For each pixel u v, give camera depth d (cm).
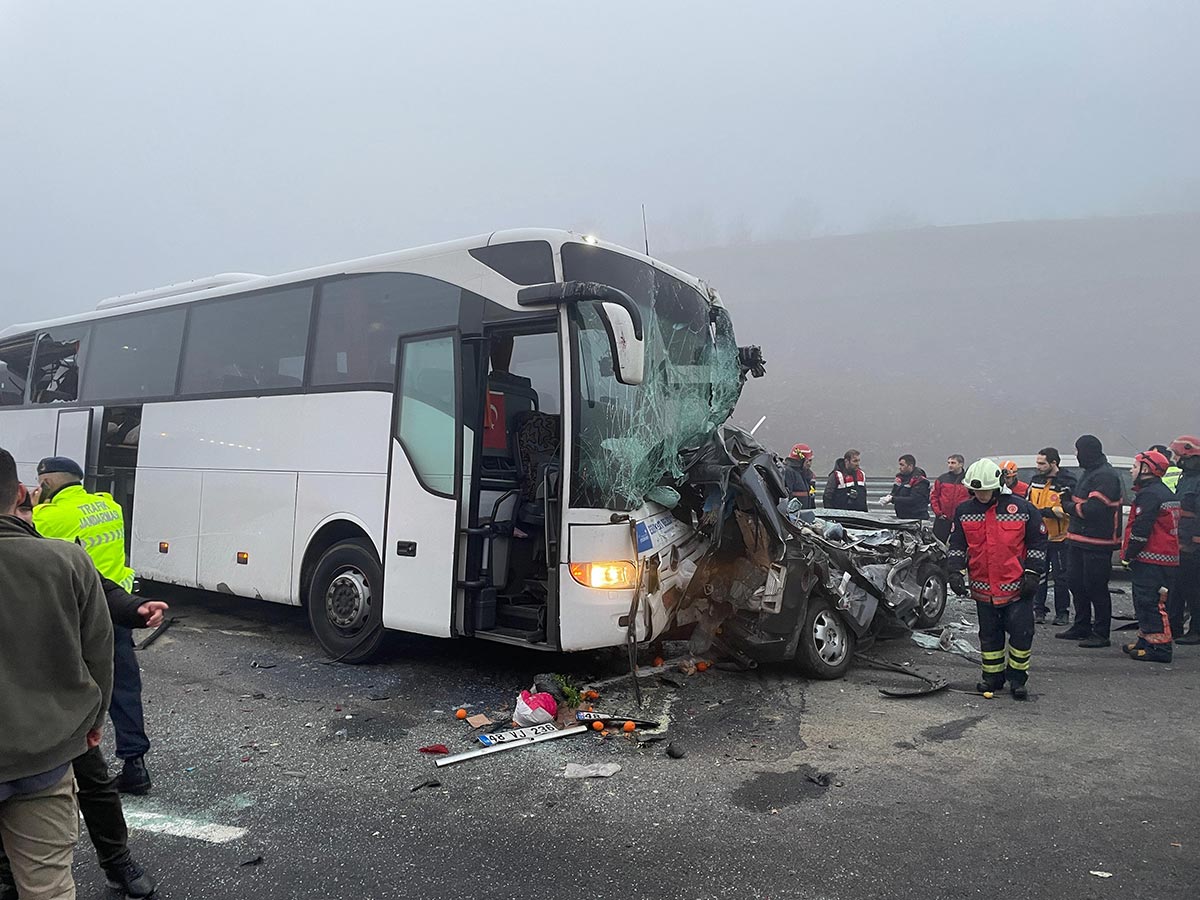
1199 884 333
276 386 758
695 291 697
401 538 630
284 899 325
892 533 825
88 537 418
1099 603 788
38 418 1033
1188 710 577
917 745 500
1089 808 407
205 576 804
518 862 354
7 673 231
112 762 477
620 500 579
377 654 685
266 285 792
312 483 714
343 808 412
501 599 614
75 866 354
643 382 613
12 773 231
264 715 559
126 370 933
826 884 333
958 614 938
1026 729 532
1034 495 936
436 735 520
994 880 336
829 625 660
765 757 479
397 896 327
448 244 646
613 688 612
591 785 438
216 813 407
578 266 592
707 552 637
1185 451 823
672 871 345
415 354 640
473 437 601
